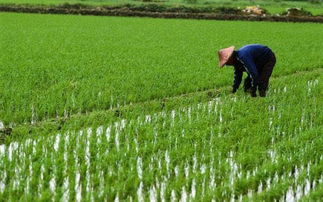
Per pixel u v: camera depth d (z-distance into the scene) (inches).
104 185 238.2
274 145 289.4
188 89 434.9
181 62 574.9
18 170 251.3
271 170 251.3
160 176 247.1
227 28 1082.7
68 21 1146.0
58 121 337.1
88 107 371.2
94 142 290.0
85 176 248.1
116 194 230.1
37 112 347.9
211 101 403.2
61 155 264.8
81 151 274.1
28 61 550.3
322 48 748.0
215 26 1132.5
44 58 579.5
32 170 251.0
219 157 272.8
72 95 388.2
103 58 593.6
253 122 340.8
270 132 311.3
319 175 253.4
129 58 599.5
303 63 577.9
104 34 896.3
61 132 308.0
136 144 287.6
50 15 1305.4
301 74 525.0
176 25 1135.0
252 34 949.8
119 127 323.3
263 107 372.8
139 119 338.0
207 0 1966.0
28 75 458.9
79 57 595.5
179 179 241.3
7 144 289.3
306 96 419.5
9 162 255.3
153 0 1855.3
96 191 231.6
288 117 345.4
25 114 340.2
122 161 260.4
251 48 362.0
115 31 957.8
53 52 633.0
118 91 410.9
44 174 246.4
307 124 339.3
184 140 294.4
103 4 1604.3
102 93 404.5
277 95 412.5
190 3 1829.5
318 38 901.8
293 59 610.5
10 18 1165.1
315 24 1275.8
